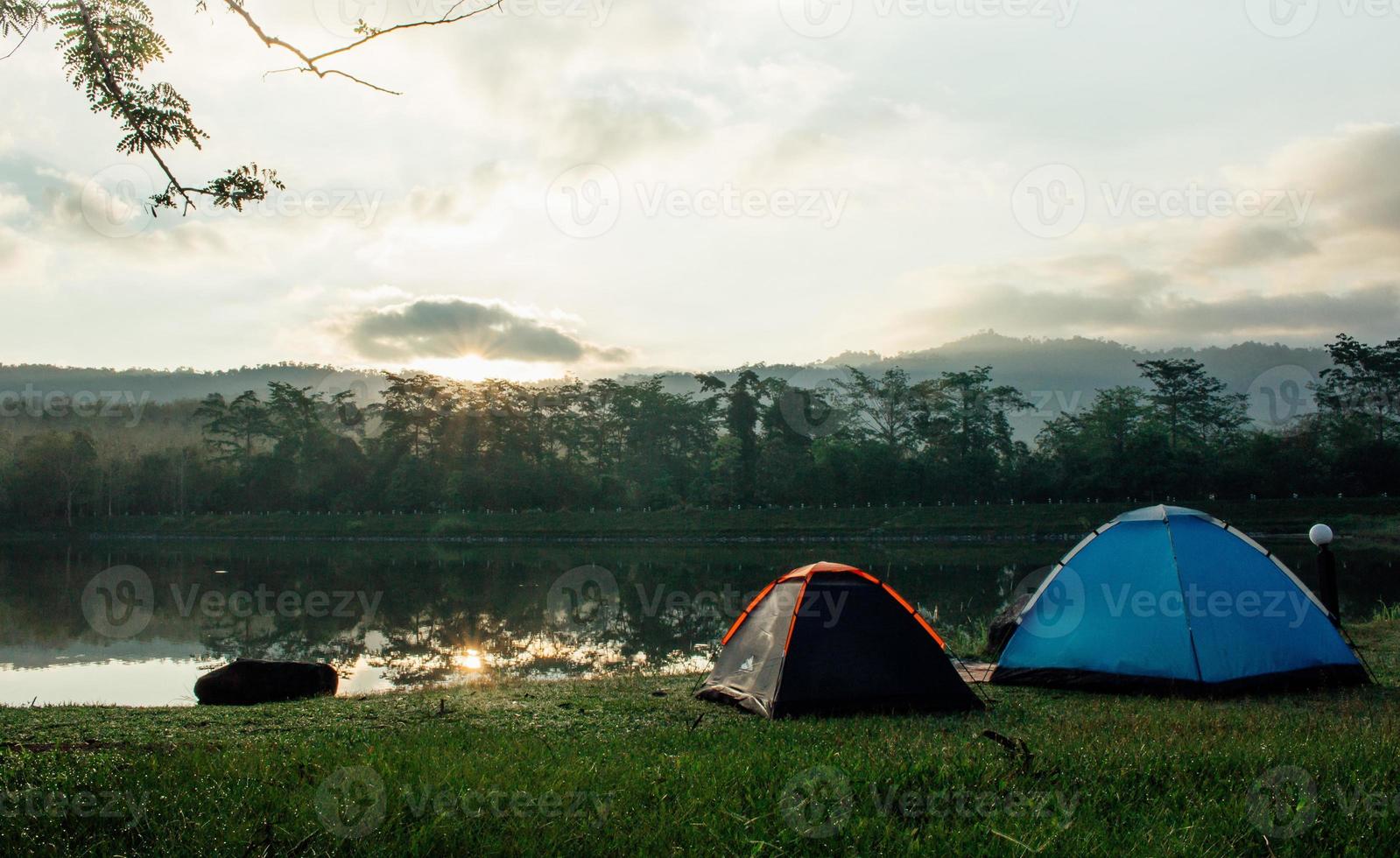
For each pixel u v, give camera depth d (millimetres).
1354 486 67812
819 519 73188
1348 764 5945
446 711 9781
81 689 17219
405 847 4441
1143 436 71062
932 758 6121
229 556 59938
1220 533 11359
